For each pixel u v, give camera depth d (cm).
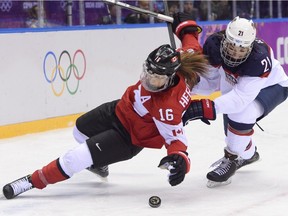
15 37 1580
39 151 1393
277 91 1035
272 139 1488
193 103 922
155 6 2142
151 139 937
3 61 1555
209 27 2178
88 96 1773
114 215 889
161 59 859
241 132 1024
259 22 2297
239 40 908
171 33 1129
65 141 1506
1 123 1555
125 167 1209
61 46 1691
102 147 935
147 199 974
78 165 944
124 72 1878
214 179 1032
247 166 1195
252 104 1005
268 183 1071
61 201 966
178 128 898
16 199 978
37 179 966
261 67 945
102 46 1805
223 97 949
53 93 1673
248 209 918
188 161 894
